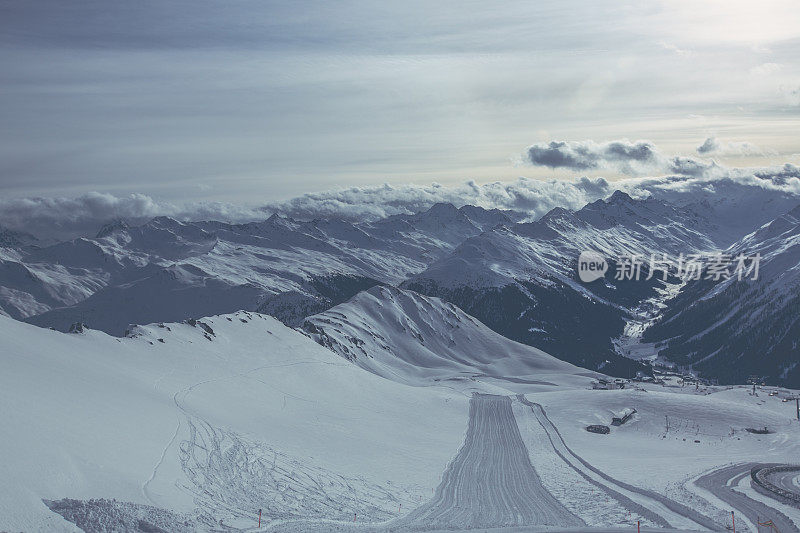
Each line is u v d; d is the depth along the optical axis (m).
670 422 189.38
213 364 149.75
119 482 65.88
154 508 61.53
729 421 189.62
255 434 106.88
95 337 130.38
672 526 76.12
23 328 114.62
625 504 88.88
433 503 90.69
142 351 136.50
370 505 84.44
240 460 89.25
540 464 126.00
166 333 156.38
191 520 61.69
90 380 98.12
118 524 56.16
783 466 123.44
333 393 170.62
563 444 156.75
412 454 127.00
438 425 169.75
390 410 172.25
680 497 92.56
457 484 104.56
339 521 73.06
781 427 185.75
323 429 129.75
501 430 171.62
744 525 75.25
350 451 117.69
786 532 72.25
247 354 172.25
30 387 82.81
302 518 71.31
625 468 123.31
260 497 77.19
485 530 72.50
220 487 76.44
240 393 135.25
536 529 73.12
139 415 90.50
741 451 158.75
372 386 194.62
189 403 111.06
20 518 52.88
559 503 91.25
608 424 188.00
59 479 61.47
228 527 62.62
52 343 113.31
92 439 74.25
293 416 133.50
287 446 106.62
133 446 77.88
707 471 118.88
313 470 95.94
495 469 119.00
